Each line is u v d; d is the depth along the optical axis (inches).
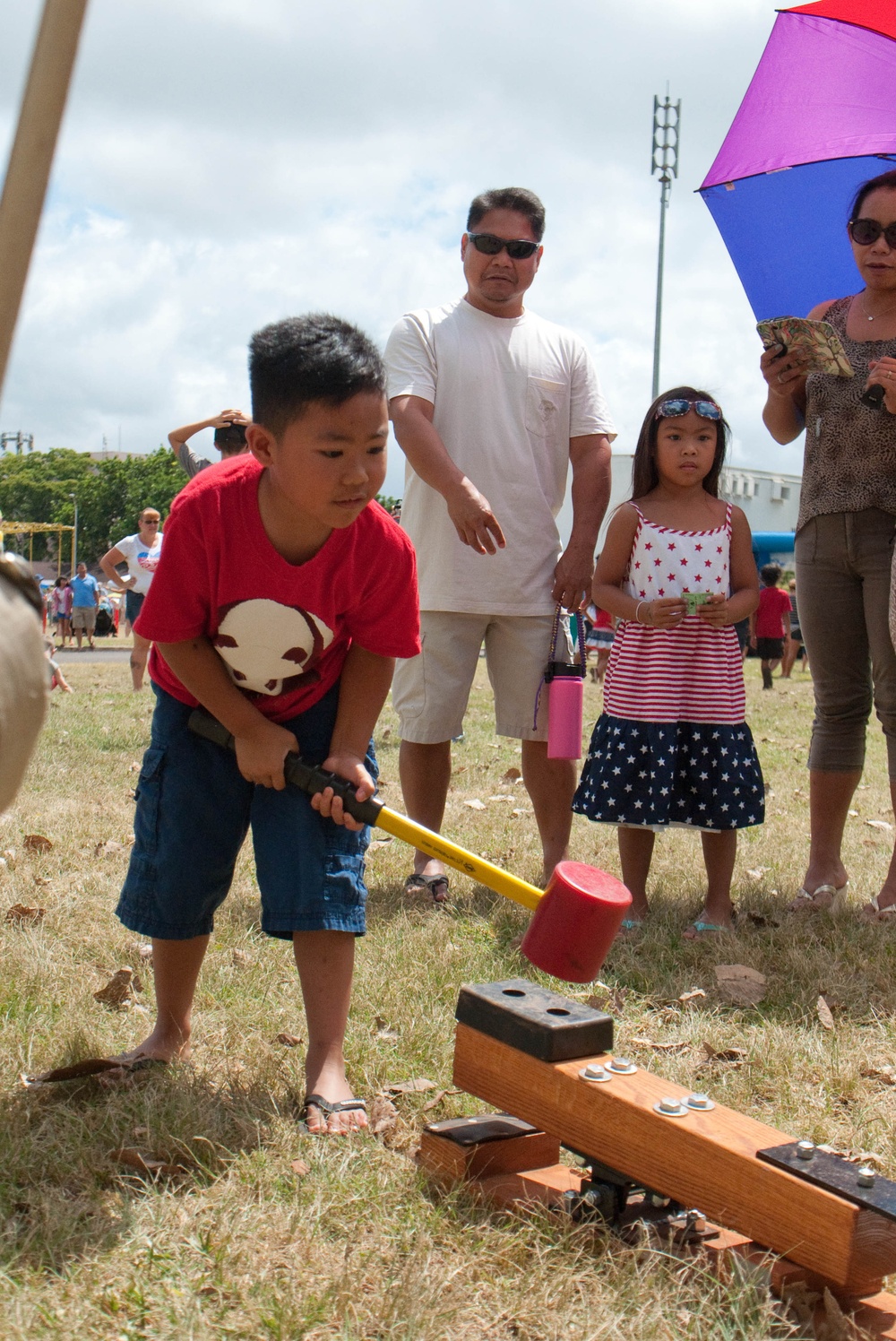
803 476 177.6
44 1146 93.4
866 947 158.1
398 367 175.6
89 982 132.8
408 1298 74.2
